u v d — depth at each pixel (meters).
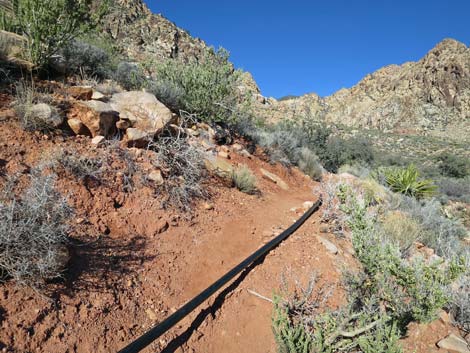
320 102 137.25
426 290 3.01
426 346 3.52
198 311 3.16
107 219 3.86
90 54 6.98
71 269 2.95
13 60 5.25
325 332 3.00
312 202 7.07
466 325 3.86
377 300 3.43
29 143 4.06
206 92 8.05
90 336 2.51
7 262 2.51
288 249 4.78
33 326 2.36
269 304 3.54
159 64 8.51
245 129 9.84
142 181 4.67
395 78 135.38
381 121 117.94
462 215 15.88
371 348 2.61
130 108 5.66
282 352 2.80
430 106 113.62
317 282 4.12
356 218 3.95
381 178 14.55
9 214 2.55
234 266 3.98
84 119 4.83
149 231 4.05
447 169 33.25
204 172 6.21
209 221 4.89
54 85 5.37
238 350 2.94
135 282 3.19
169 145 5.54
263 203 6.50
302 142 17.39
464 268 2.94
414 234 6.34
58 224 2.94
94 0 5.91
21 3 5.39
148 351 2.57
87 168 4.13
